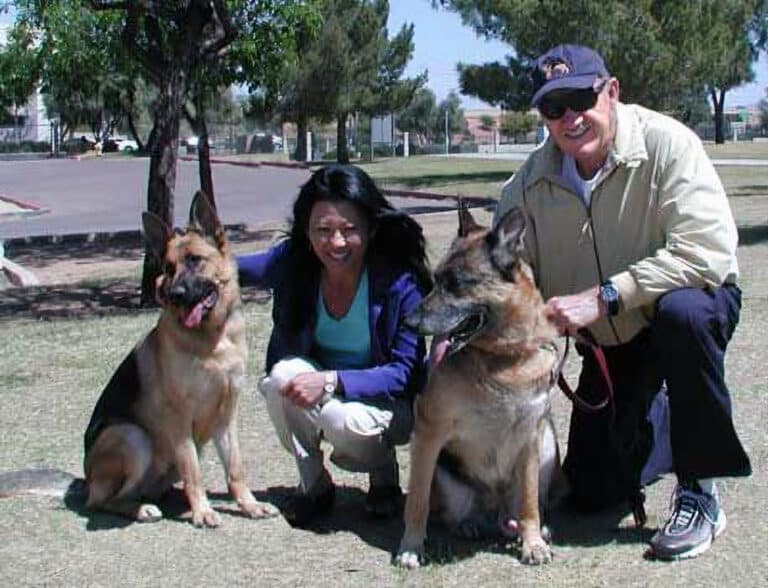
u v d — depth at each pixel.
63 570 4.29
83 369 8.37
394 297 4.76
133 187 36.53
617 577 4.09
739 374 7.22
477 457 4.46
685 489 4.38
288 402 4.80
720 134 63.66
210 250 4.77
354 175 4.65
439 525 4.80
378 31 46.38
